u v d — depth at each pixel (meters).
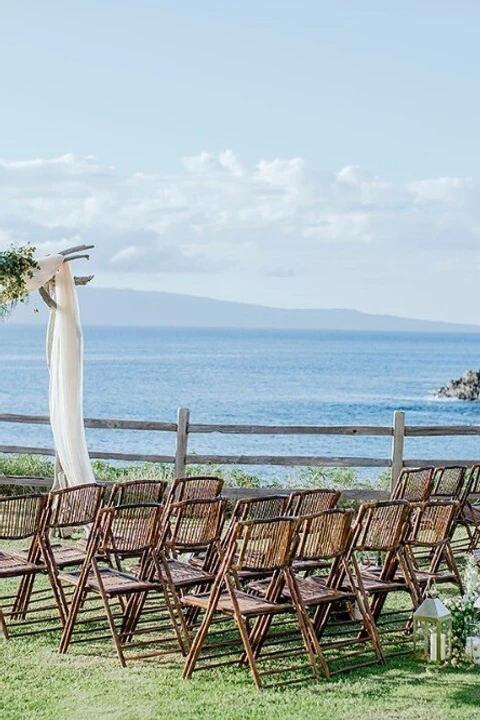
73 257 8.80
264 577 6.52
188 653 6.03
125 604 7.01
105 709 5.03
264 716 4.96
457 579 7.36
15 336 129.88
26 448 10.62
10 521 6.40
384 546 6.31
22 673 5.64
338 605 6.95
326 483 12.05
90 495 6.77
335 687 5.48
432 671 5.81
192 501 6.02
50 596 6.91
